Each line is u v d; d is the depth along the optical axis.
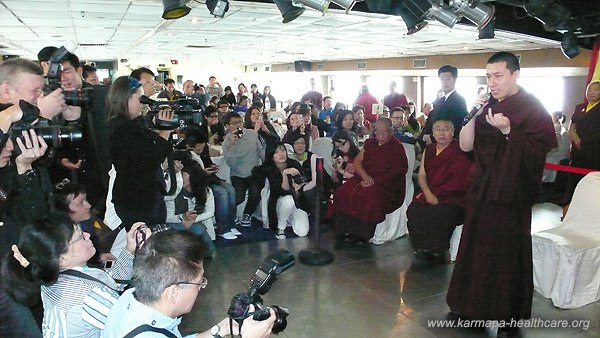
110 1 5.10
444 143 3.99
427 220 3.94
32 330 1.70
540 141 2.59
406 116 7.50
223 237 4.59
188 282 1.23
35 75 1.69
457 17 3.60
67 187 2.37
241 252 4.20
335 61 15.36
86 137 2.76
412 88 12.49
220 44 10.89
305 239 4.58
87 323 1.46
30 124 1.56
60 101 1.80
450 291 2.96
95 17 6.48
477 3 3.55
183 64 19.72
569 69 8.53
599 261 3.14
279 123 9.23
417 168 5.70
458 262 2.90
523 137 2.57
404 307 3.16
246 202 4.96
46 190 1.89
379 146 4.40
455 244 3.95
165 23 7.11
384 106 8.20
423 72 11.89
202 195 3.93
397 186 4.40
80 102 2.37
